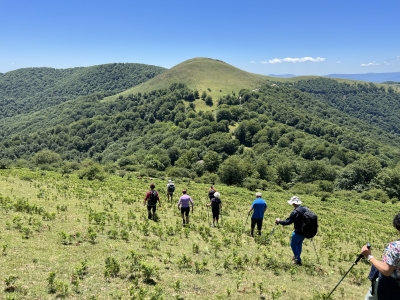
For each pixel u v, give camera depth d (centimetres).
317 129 16450
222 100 19512
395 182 8169
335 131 16088
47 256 1002
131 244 1270
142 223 1684
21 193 2348
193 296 848
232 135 15062
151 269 912
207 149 13200
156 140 15138
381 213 5034
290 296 926
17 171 4147
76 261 994
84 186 3319
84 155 16075
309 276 1138
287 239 1788
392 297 512
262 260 1262
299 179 10138
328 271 1235
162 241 1385
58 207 1780
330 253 1438
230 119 16662
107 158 14450
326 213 4075
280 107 18862
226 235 1631
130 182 4762
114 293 803
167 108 18662
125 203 2459
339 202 6072
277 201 4850
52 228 1359
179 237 1496
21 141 16862
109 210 2039
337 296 967
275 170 10044
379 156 13538
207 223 1986
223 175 8012
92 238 1232
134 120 18338
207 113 16550
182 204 1773
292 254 1437
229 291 875
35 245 1093
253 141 14450
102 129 17762
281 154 12750
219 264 1139
